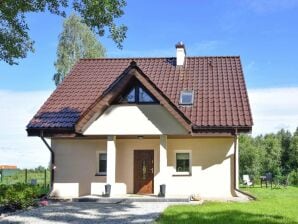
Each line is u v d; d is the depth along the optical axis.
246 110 22.33
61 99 24.48
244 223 13.46
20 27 17.44
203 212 15.88
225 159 22.39
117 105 21.56
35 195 19.12
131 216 15.44
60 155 23.53
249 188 31.55
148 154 23.20
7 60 18.41
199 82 24.83
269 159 55.22
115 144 22.33
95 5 15.51
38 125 22.61
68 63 41.38
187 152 22.78
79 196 23.09
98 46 42.44
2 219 14.87
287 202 19.69
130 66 21.20
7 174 45.25
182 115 20.88
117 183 23.17
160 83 24.98
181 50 26.67
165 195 20.95
